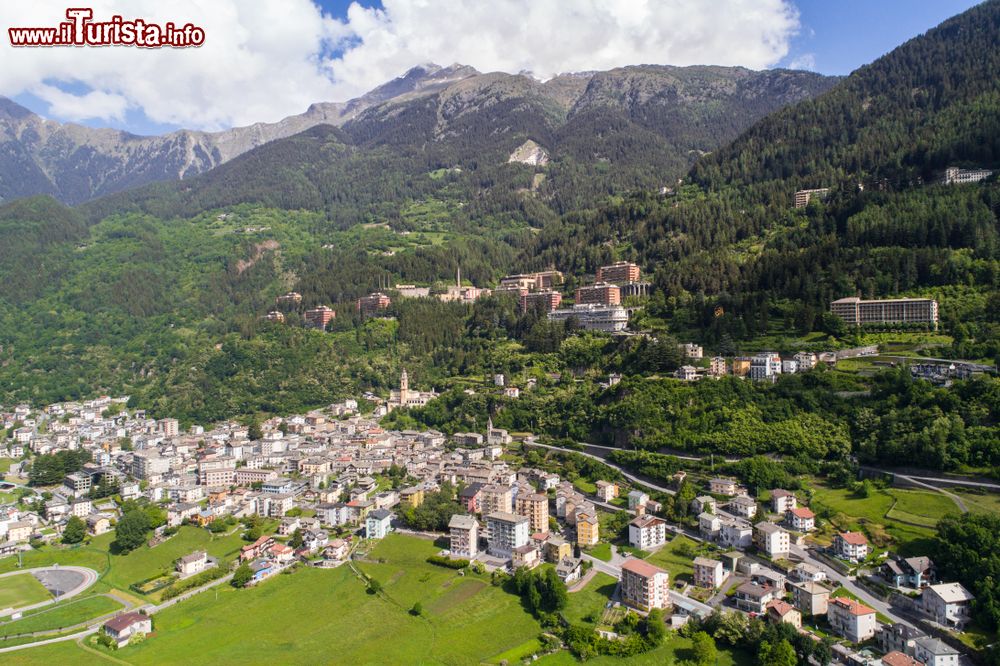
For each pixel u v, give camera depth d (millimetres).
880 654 182875
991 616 183750
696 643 192000
